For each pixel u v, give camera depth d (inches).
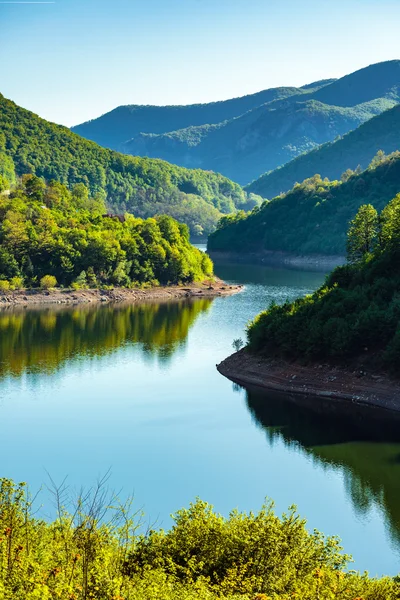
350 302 4205.2
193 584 1254.3
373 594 1348.4
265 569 1371.8
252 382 4143.7
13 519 1300.4
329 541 1478.8
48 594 1075.3
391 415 3491.6
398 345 3678.6
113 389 3981.3
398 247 4566.9
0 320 6323.8
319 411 3582.7
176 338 5477.4
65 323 6190.9
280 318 4335.6
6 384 4067.4
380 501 2470.5
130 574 1266.0
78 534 1240.2
